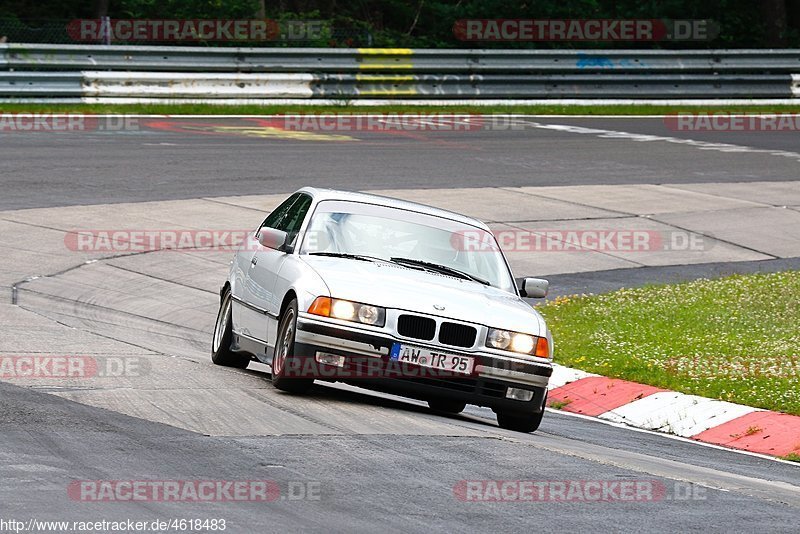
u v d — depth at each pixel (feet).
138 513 61.72
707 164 288.71
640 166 280.72
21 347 113.91
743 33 479.00
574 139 313.53
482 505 68.33
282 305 102.37
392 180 240.32
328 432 85.30
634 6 462.60
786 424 113.80
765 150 314.35
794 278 190.60
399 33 456.45
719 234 225.35
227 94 325.62
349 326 96.07
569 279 190.60
